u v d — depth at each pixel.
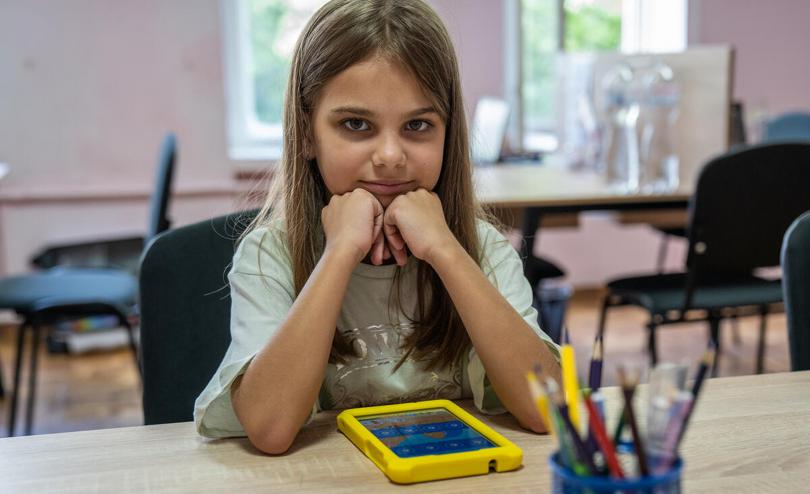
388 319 1.17
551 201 2.73
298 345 0.97
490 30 4.41
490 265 1.22
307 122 1.12
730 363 3.47
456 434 0.92
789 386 1.08
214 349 1.21
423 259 1.08
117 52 3.94
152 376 1.18
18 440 0.94
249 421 0.93
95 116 3.96
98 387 3.34
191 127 4.03
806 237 1.27
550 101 4.61
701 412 0.99
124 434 0.97
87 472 0.86
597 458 0.63
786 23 4.68
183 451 0.92
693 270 2.58
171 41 3.96
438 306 1.16
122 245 3.54
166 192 2.45
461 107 1.14
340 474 0.86
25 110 3.92
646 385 1.06
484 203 1.42
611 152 3.04
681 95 2.98
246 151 4.41
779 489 0.80
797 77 4.73
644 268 4.72
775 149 2.50
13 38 3.88
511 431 0.98
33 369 2.60
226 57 4.37
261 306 1.10
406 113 1.04
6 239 3.96
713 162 2.49
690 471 0.84
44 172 3.96
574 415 0.65
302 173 1.14
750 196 2.53
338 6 1.06
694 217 2.54
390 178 1.07
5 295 2.66
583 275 4.68
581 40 4.61
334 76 1.04
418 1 1.08
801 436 0.92
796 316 1.27
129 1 3.91
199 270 1.21
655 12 4.68
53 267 3.45
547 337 1.09
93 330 3.78
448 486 0.82
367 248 1.04
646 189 2.90
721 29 4.64
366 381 1.17
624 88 3.02
